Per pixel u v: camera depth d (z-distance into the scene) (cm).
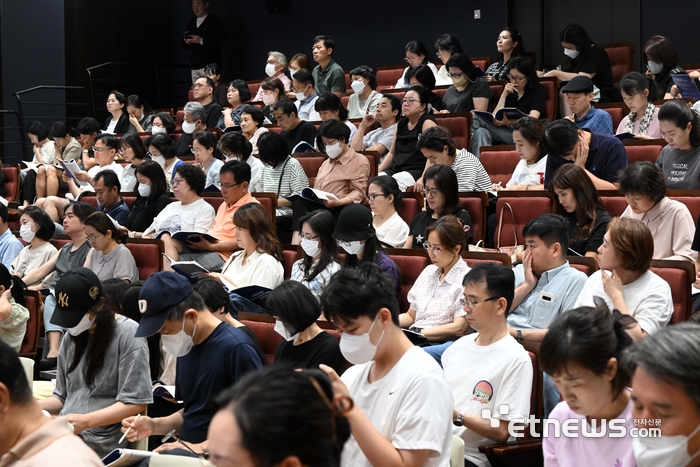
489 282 334
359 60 1274
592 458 220
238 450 131
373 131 764
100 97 1321
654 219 459
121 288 436
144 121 1090
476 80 809
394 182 572
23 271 678
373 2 1252
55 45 1281
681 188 535
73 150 1046
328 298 249
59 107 1283
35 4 1275
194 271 480
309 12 1323
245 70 1402
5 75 1266
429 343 434
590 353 204
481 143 725
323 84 1043
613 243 363
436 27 1194
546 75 854
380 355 256
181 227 654
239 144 721
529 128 598
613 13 1056
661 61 755
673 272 402
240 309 507
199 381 330
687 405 161
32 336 576
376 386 255
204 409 330
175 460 288
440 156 609
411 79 840
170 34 1431
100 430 356
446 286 455
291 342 373
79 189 856
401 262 502
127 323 362
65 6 1279
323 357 360
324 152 722
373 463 231
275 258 554
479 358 338
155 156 796
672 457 164
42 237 685
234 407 133
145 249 617
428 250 462
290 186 694
